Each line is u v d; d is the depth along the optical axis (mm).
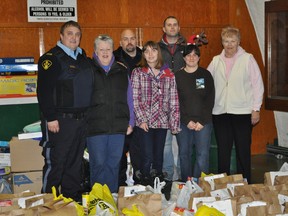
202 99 4238
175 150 4883
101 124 3842
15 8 4957
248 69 4324
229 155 4426
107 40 3816
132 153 4492
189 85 4223
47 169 3846
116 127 3871
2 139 4672
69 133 3758
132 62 4504
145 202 2594
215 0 5836
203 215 2371
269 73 5977
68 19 5168
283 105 5848
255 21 5969
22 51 5027
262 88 4359
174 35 4559
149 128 4211
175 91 4180
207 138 4273
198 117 4227
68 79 3715
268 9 5758
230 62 4371
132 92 4082
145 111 4148
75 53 3828
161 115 4199
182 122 4273
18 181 4246
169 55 4570
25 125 4711
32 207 2422
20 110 4684
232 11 5930
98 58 3861
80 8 5227
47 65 3662
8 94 4625
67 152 3785
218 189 2854
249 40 6039
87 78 3783
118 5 5391
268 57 5934
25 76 4660
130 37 4461
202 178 3121
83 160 4336
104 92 3832
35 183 4281
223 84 4363
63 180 3906
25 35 5027
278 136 6090
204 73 4250
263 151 6246
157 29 5594
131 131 4012
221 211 2557
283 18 5906
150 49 4098
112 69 3865
